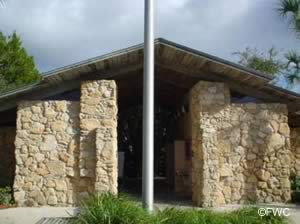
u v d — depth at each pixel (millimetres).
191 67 14633
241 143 14242
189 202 14719
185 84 16203
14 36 29594
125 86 17516
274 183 14172
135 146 24703
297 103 15039
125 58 13891
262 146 14312
